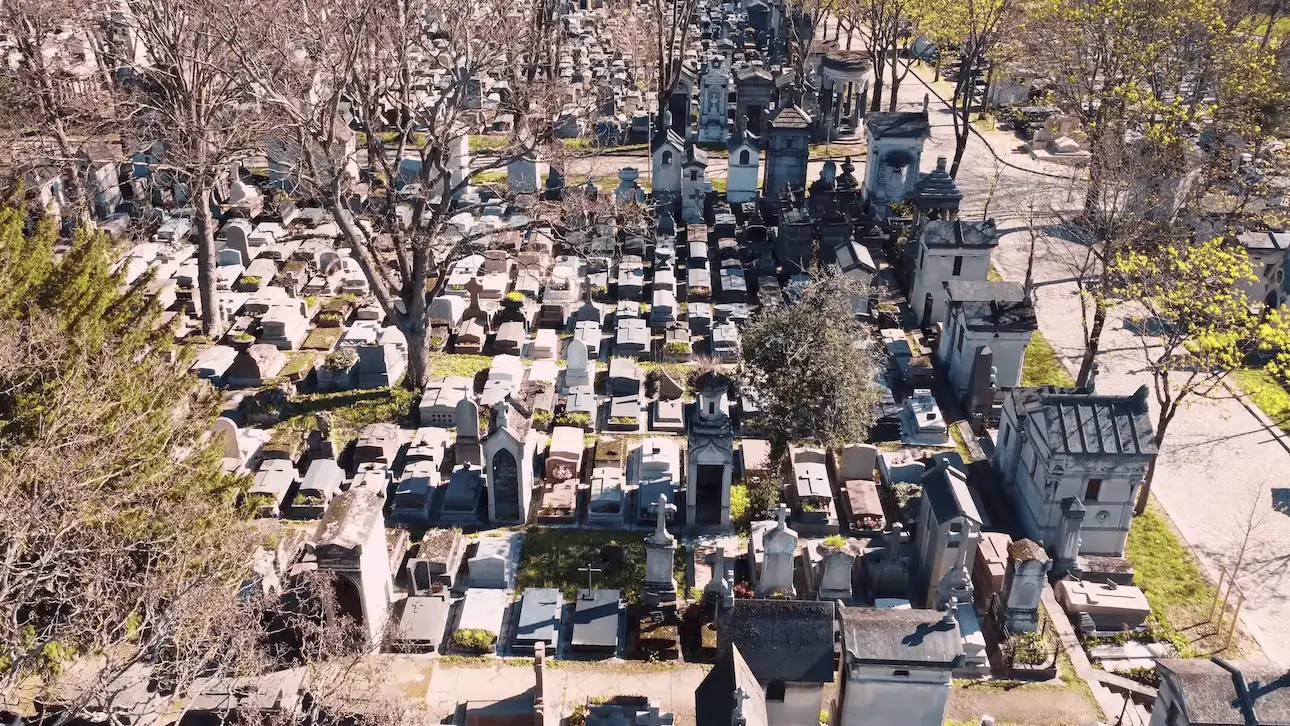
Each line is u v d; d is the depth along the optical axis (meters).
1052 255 63.94
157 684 29.91
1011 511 41.38
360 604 34.03
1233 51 62.41
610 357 51.88
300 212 65.62
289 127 45.75
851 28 96.44
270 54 49.72
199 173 48.41
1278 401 46.97
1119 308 57.31
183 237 62.41
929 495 36.41
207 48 48.12
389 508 41.12
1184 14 60.41
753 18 120.25
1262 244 54.94
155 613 27.77
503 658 34.25
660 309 54.25
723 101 83.56
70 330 33.59
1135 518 41.50
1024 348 47.81
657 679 33.50
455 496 40.78
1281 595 37.59
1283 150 58.28
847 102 88.94
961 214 70.12
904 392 49.62
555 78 76.25
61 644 27.62
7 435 28.67
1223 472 44.31
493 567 37.03
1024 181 75.56
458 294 55.28
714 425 38.84
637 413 46.72
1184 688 28.47
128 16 61.53
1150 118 60.19
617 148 81.31
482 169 47.12
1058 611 36.66
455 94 46.72
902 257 60.75
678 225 68.06
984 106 88.88
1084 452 37.06
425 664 33.88
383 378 48.47
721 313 55.03
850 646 29.67
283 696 29.91
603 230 61.75
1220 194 61.53
